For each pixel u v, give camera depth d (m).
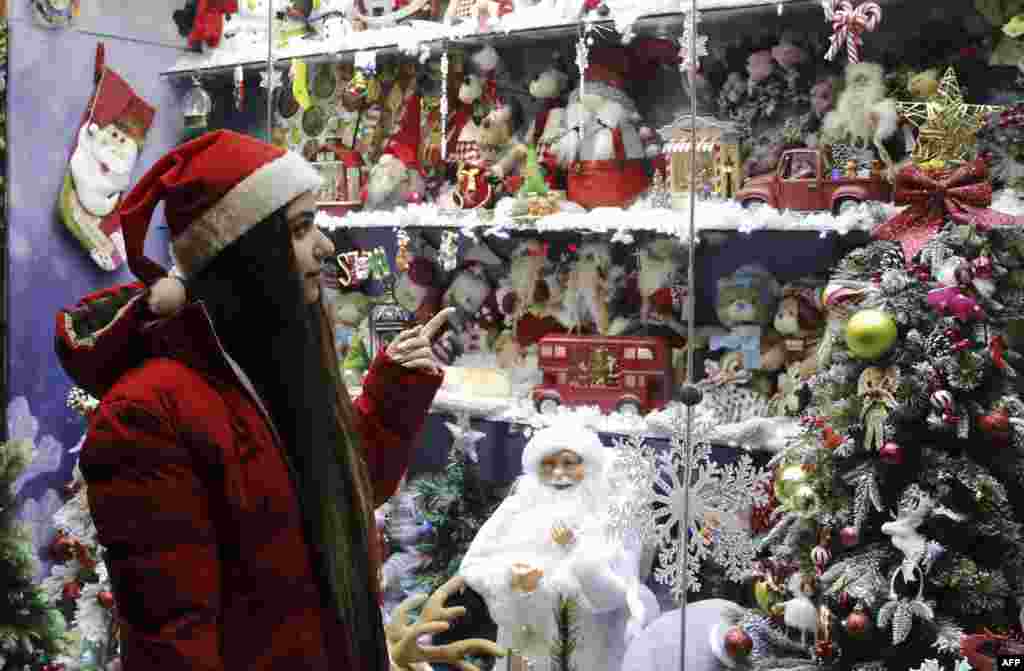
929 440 1.85
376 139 3.09
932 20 2.31
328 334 1.40
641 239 2.66
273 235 1.27
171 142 3.31
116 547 1.19
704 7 2.33
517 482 2.49
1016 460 1.83
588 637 2.27
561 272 2.82
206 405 1.23
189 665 1.16
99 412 1.21
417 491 2.70
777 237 2.43
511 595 2.32
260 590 1.24
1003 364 1.81
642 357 2.56
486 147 2.88
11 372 3.01
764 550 2.12
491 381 2.76
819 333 2.40
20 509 3.02
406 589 2.65
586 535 2.29
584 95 2.67
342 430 1.36
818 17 2.41
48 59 3.03
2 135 2.96
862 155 2.32
